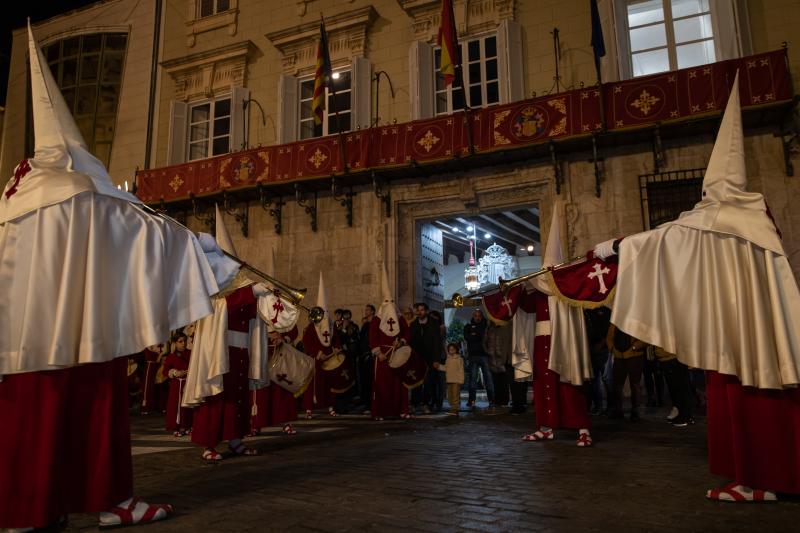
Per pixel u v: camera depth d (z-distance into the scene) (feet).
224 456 18.25
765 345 10.36
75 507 9.27
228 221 51.83
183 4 59.41
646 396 35.99
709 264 11.42
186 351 25.09
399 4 48.85
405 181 46.11
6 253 9.40
